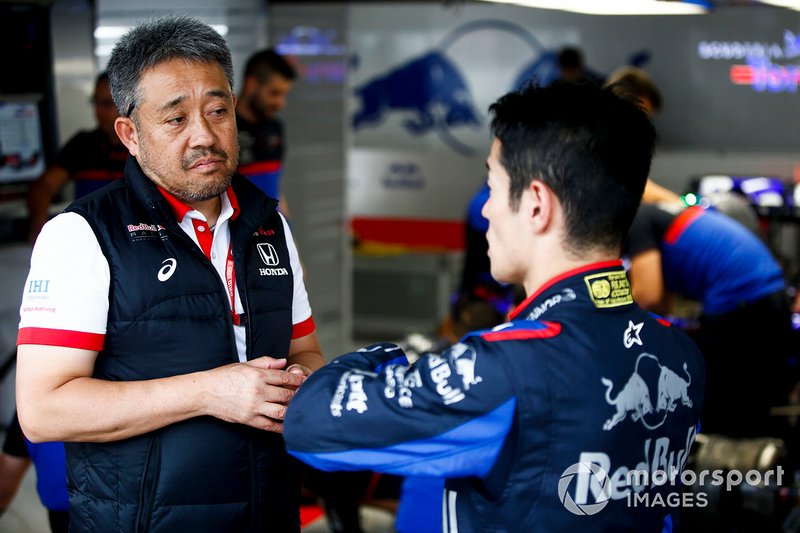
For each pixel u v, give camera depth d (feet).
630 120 4.35
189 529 5.17
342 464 4.27
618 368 4.24
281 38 17.20
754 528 8.70
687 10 8.48
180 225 5.28
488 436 4.10
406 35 28.91
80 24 12.85
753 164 25.67
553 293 4.37
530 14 28.09
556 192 4.31
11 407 13.35
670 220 11.84
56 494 7.65
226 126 5.17
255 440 5.29
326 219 18.74
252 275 5.46
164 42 5.03
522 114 4.37
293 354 6.11
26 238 12.37
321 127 18.38
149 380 4.99
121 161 11.51
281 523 5.54
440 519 8.55
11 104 11.98
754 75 27.48
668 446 4.47
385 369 4.35
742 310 11.66
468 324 11.84
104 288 4.98
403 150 29.45
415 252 23.61
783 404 11.91
